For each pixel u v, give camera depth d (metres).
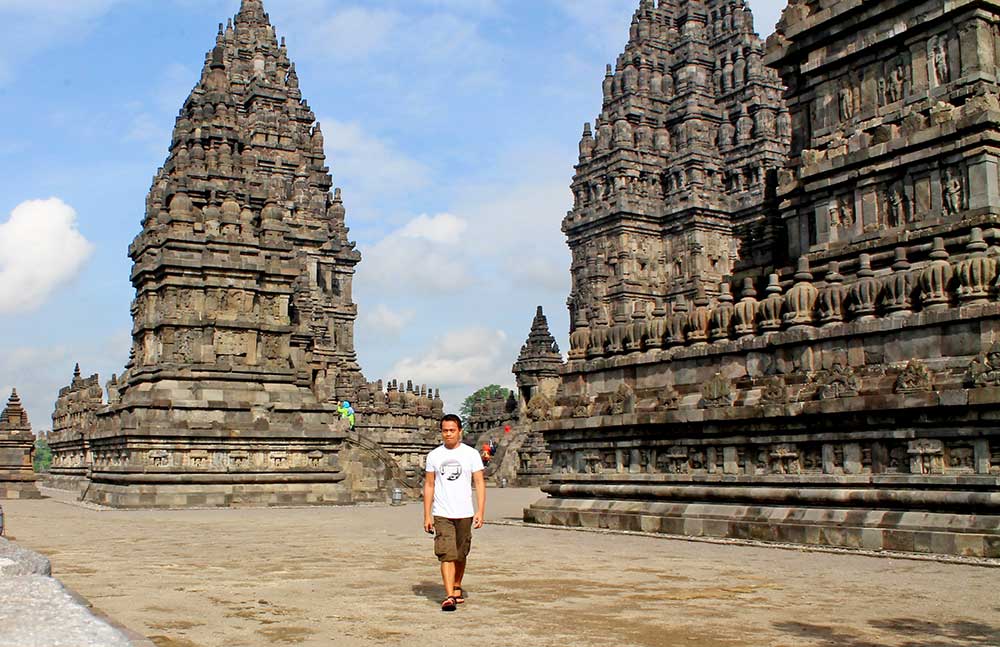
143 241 47.09
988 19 26.56
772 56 31.78
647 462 26.98
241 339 45.69
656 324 27.80
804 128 31.55
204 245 45.53
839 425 21.70
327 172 83.69
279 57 82.75
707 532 23.95
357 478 49.78
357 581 15.91
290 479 44.22
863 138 28.61
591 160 93.38
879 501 20.59
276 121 78.00
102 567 18.02
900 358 21.36
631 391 27.66
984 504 18.72
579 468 29.28
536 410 30.77
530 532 26.48
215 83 49.88
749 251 34.72
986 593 14.34
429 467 13.67
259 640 10.86
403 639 10.90
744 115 89.12
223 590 14.84
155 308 45.88
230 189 47.38
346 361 81.81
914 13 27.66
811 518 21.78
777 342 23.94
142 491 41.22
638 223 89.19
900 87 28.30
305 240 74.94
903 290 21.59
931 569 17.11
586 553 20.30
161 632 11.34
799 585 15.22
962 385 19.44
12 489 53.47
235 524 30.59
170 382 43.75
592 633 11.23
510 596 14.12
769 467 23.41
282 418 45.31
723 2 93.88
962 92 26.47
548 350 89.25
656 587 15.03
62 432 76.31
